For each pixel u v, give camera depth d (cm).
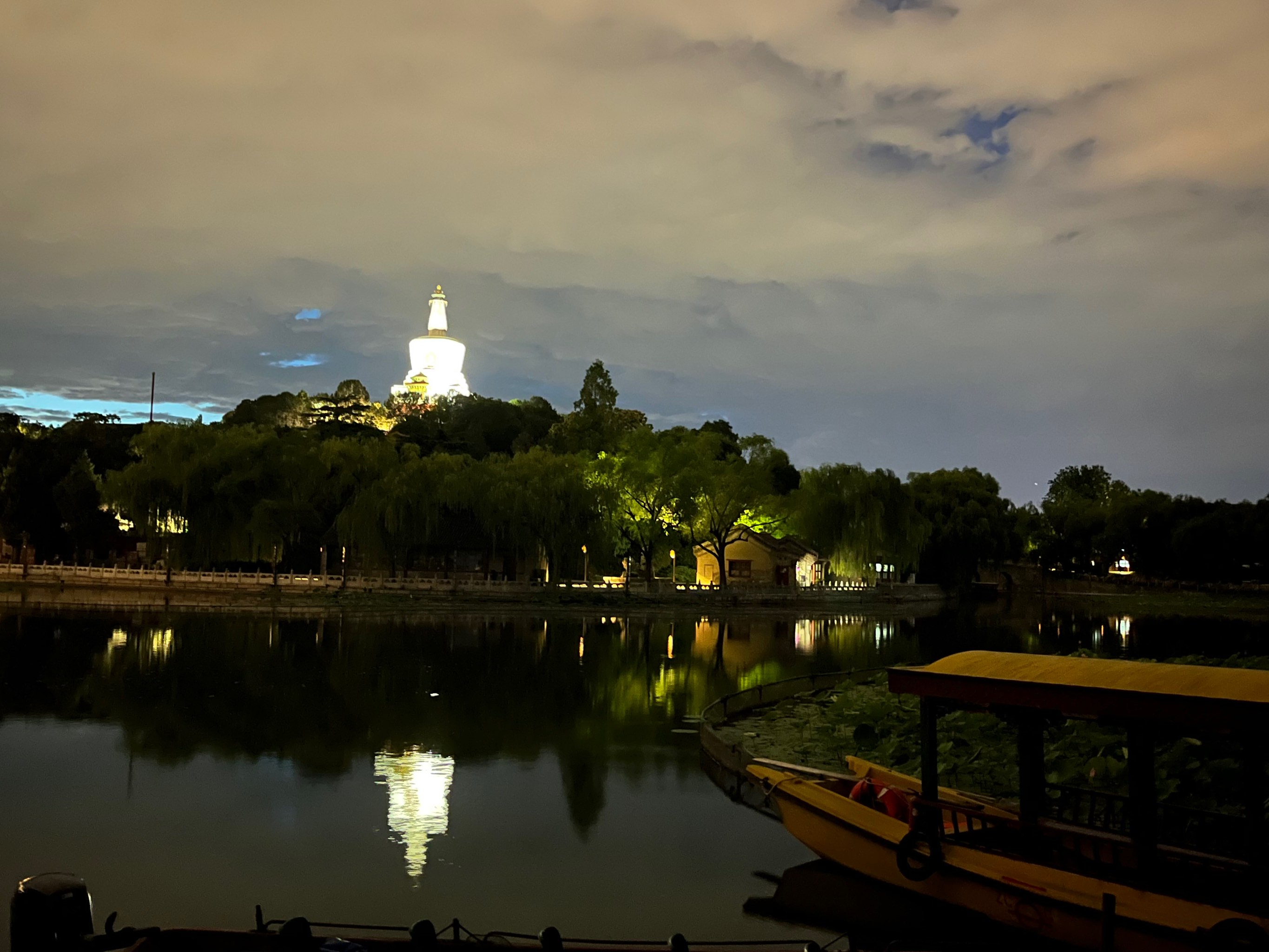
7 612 5006
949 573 9625
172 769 1928
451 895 1313
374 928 938
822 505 7700
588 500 6869
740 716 2556
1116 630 6081
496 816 1662
